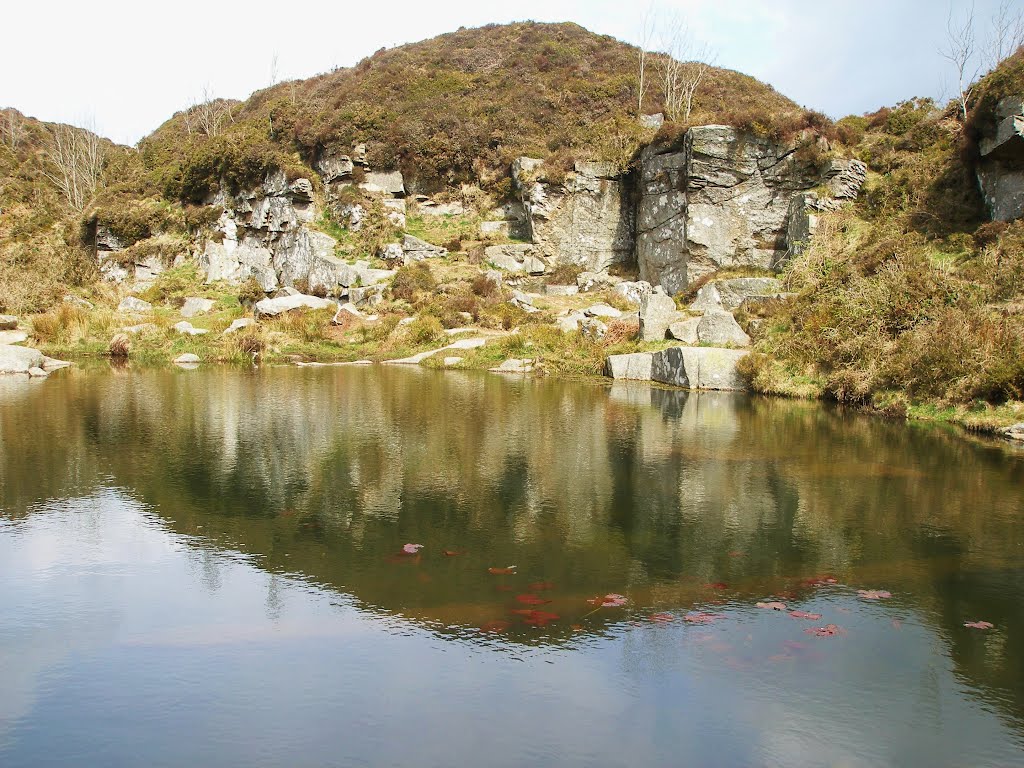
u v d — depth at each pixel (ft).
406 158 127.13
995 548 18.84
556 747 10.17
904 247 63.57
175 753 9.98
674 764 9.85
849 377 48.98
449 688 11.69
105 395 47.39
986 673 12.49
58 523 20.03
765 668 12.50
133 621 14.03
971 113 73.00
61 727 10.60
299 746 10.13
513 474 26.91
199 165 131.44
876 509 22.47
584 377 68.69
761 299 72.64
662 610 14.83
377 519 20.81
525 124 131.13
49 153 184.85
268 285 116.78
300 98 159.12
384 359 80.89
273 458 28.89
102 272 129.39
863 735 10.64
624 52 156.87
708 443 33.68
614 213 115.03
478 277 101.24
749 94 141.79
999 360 39.81
